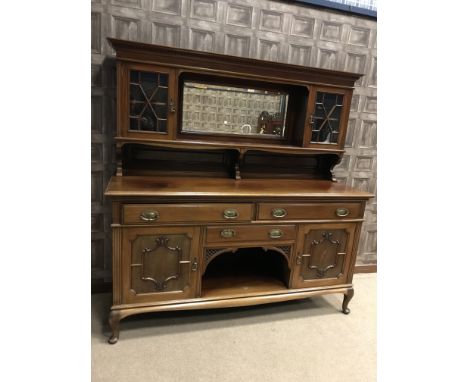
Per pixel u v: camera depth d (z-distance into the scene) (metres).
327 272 1.73
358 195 1.65
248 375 1.33
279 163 1.99
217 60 1.54
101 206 1.79
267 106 1.85
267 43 1.82
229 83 1.76
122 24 1.60
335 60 1.97
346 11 1.90
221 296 1.56
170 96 1.53
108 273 1.88
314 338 1.60
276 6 1.78
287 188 1.67
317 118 1.82
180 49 1.46
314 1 1.82
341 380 1.34
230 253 2.03
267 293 1.64
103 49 1.61
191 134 1.75
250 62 1.58
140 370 1.31
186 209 1.40
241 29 1.76
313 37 1.89
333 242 1.70
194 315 1.73
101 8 1.56
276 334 1.61
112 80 1.65
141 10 1.60
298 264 1.66
